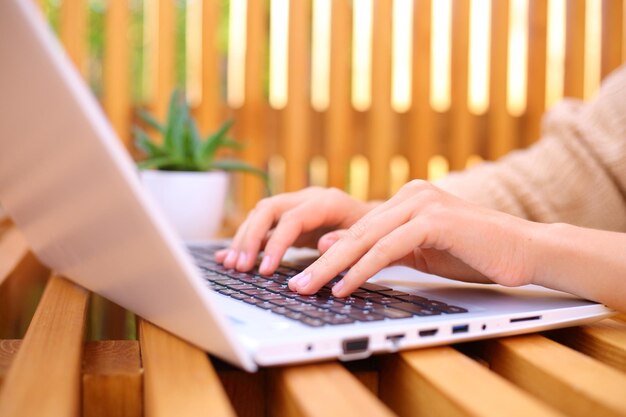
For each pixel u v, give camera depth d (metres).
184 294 0.37
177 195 1.18
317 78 2.04
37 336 0.45
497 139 2.15
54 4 1.97
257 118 1.98
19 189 0.50
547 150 0.96
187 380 0.37
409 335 0.43
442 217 0.54
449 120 2.14
